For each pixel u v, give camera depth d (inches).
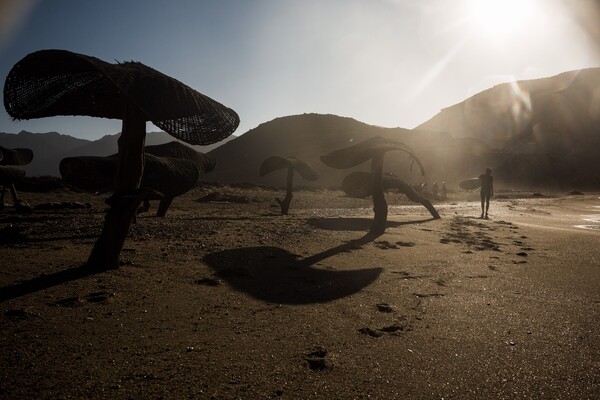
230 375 102.0
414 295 178.2
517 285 198.4
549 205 1072.2
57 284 173.5
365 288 186.9
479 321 147.3
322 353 116.8
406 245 302.8
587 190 3309.5
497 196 1715.1
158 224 331.0
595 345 127.2
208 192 1115.3
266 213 627.8
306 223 392.8
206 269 209.3
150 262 217.3
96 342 119.3
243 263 224.2
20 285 170.6
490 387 99.7
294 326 138.3
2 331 124.3
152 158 382.9
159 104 165.6
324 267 224.4
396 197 1209.4
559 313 157.9
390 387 98.6
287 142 3836.1
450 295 179.5
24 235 283.4
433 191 1398.9
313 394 94.3
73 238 279.6
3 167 485.4
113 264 201.2
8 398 87.7
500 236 370.3
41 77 173.9
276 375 102.9
